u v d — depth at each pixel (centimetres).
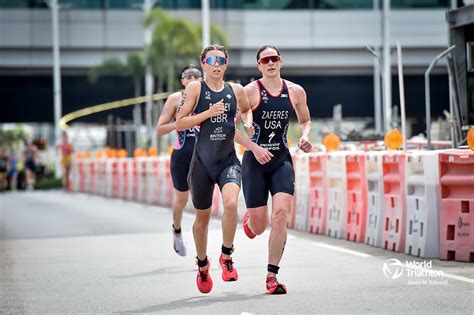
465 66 1551
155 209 2559
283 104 1009
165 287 1039
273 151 1005
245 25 6347
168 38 5809
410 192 1260
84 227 1939
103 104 8006
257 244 1438
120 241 1591
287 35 6344
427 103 1536
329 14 6300
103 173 3653
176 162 1277
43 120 8162
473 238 1167
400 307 864
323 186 1589
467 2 1828
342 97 7288
